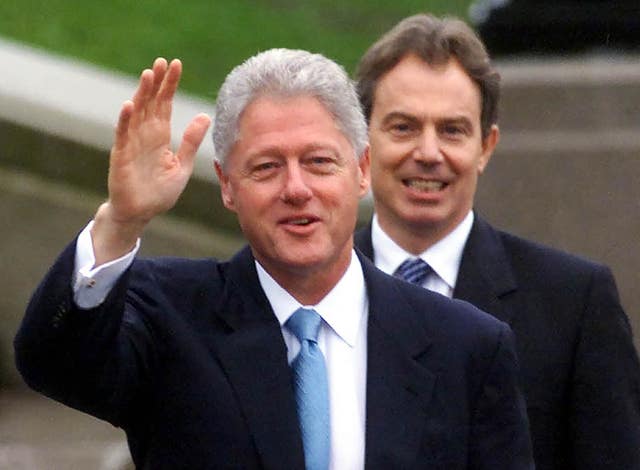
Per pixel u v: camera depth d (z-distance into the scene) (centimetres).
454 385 1375
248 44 4338
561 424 1706
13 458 2433
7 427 2578
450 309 1408
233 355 1357
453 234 1770
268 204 1339
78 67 3120
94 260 1285
